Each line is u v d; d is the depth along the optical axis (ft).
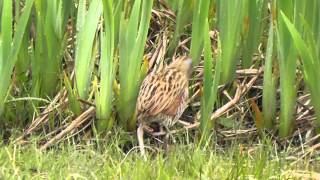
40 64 33.17
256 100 35.01
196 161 28.89
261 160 28.63
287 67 31.91
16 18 33.76
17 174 27.30
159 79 31.86
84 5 32.30
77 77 32.40
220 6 33.37
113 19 30.89
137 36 32.17
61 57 33.76
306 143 32.19
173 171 27.89
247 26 34.01
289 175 28.35
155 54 35.40
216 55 32.76
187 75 32.55
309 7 32.07
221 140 32.55
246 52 34.50
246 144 32.17
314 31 32.30
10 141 31.22
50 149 31.30
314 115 33.27
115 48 32.76
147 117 31.30
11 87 33.50
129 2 33.83
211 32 36.14
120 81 31.89
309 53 30.89
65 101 33.14
